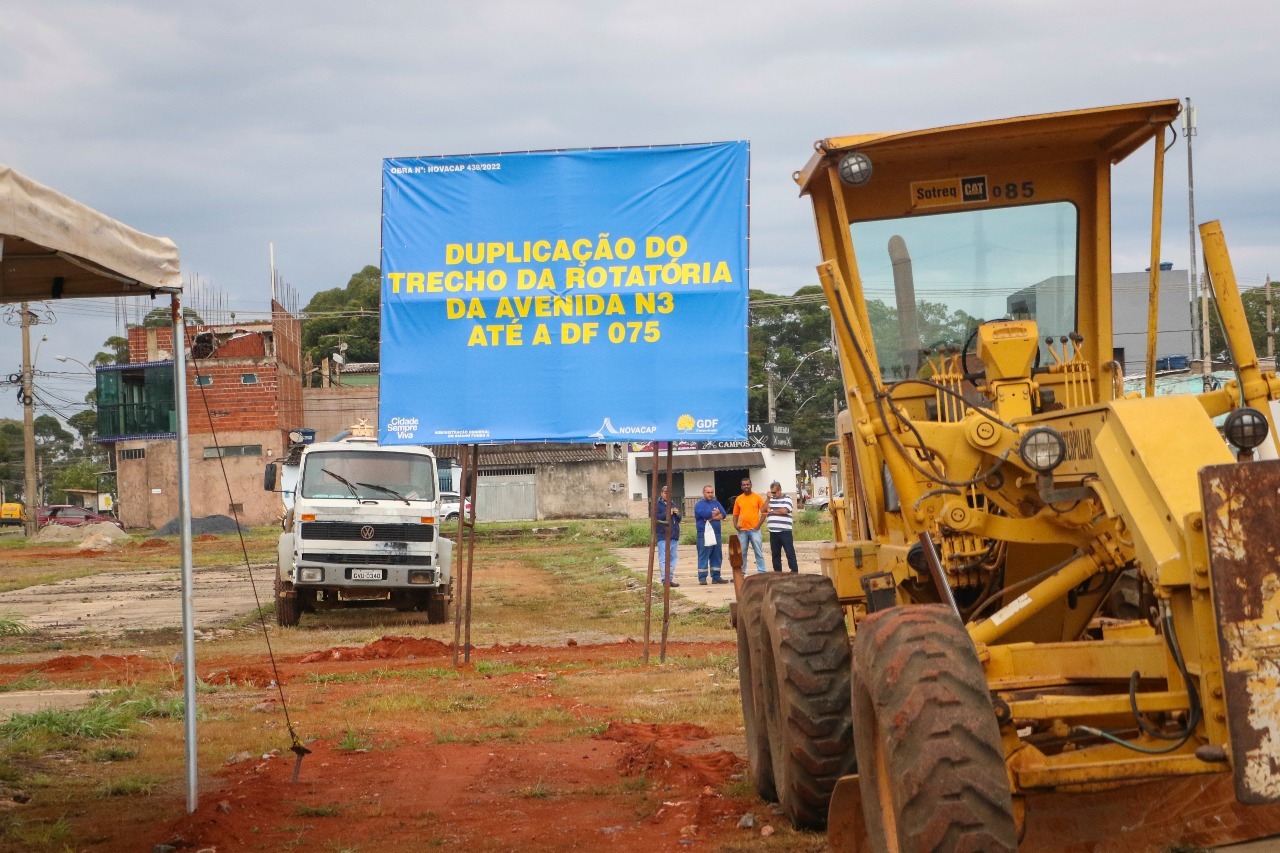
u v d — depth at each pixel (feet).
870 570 23.72
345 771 29.50
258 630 68.08
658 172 45.96
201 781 28.76
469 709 38.55
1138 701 15.02
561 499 234.58
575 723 35.50
